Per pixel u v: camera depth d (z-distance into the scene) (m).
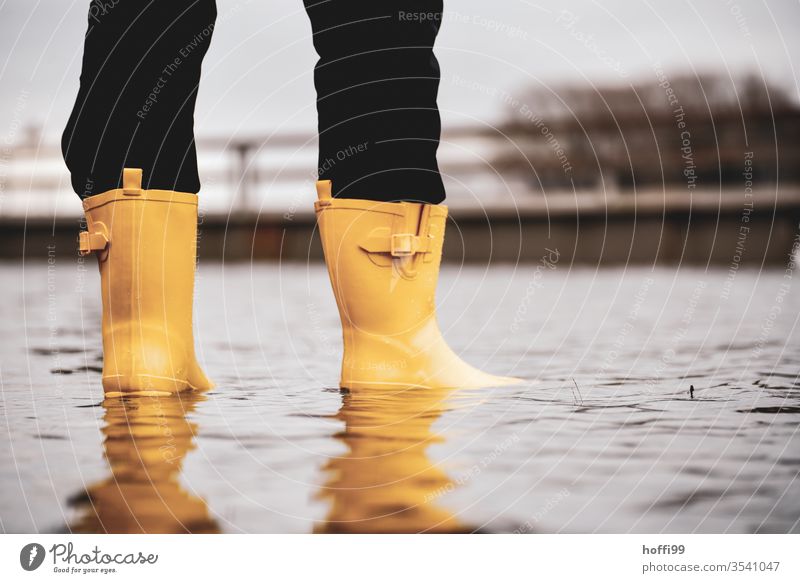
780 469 1.24
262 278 8.45
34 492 1.14
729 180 11.67
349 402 1.88
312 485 1.17
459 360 2.21
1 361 2.73
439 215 2.20
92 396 1.99
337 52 2.14
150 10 2.07
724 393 1.94
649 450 1.36
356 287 2.13
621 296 5.87
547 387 2.09
